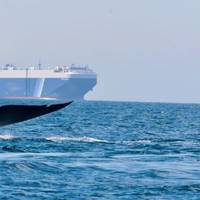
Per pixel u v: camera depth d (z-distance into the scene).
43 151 112.94
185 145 134.62
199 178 83.56
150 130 198.88
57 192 73.44
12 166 88.62
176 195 72.94
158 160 101.44
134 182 79.81
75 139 141.62
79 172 86.19
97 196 71.88
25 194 72.06
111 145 127.88
